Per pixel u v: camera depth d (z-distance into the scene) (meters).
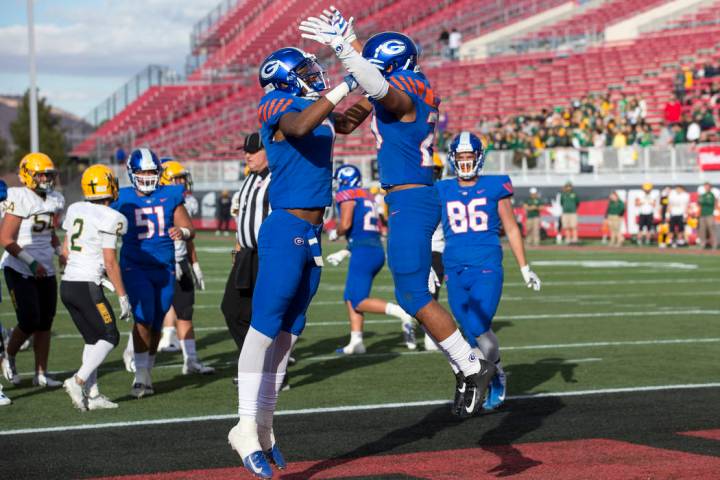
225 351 25.14
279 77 12.52
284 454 13.65
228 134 103.81
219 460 13.25
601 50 91.25
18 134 150.75
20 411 17.17
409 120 12.56
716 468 12.36
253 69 114.12
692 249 62.62
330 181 12.70
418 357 23.64
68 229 17.56
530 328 28.39
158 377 21.22
